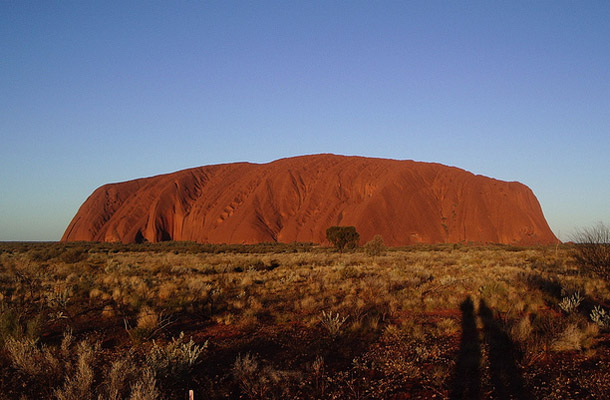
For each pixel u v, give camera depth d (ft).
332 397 19.48
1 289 47.85
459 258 111.86
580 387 19.86
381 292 47.29
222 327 34.27
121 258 120.67
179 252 183.01
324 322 32.42
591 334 28.40
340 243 176.35
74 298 45.37
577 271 63.00
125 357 25.52
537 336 26.89
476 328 31.50
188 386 21.24
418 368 22.45
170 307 40.22
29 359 21.97
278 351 27.09
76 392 18.48
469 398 19.03
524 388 19.92
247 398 19.67
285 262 98.48
